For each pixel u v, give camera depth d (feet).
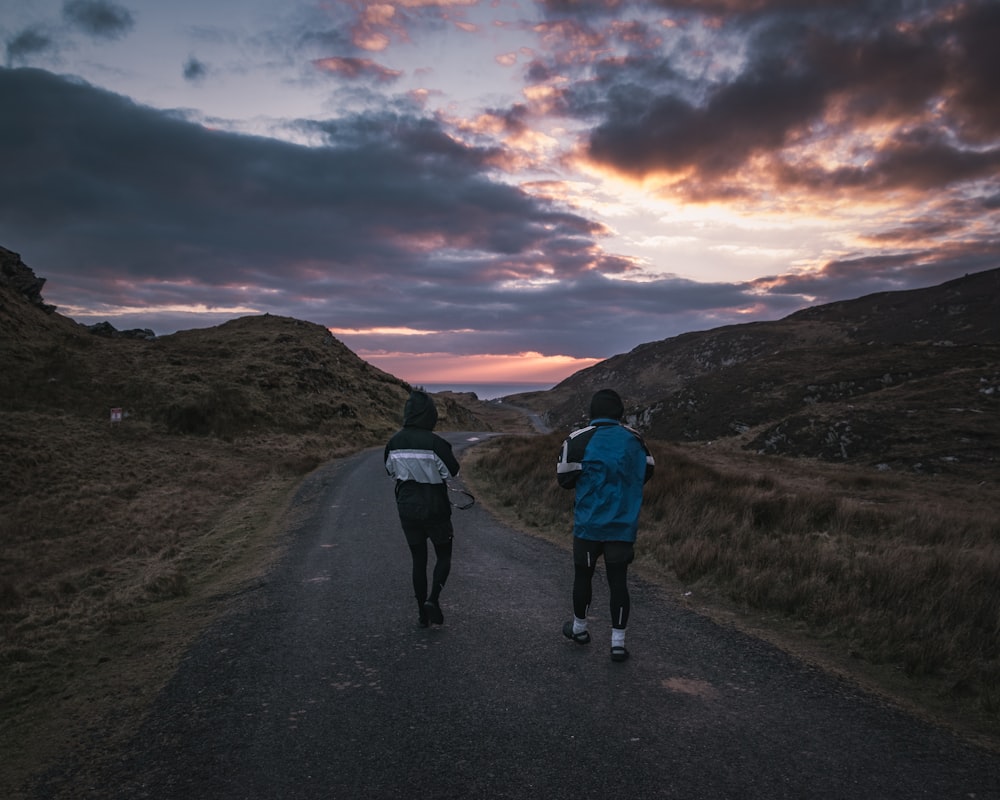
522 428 380.78
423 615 15.65
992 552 21.97
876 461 105.91
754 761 8.99
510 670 12.87
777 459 100.48
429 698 11.60
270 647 15.16
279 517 39.45
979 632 13.97
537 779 8.61
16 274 133.90
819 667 12.92
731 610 17.24
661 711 10.77
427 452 15.46
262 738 10.27
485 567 22.91
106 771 9.52
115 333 148.25
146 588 22.45
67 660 15.56
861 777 8.52
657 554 23.49
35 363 101.81
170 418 96.89
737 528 26.32
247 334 169.17
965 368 171.73
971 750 9.37
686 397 231.30
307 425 115.65
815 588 17.42
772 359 250.37
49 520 45.62
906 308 451.94
